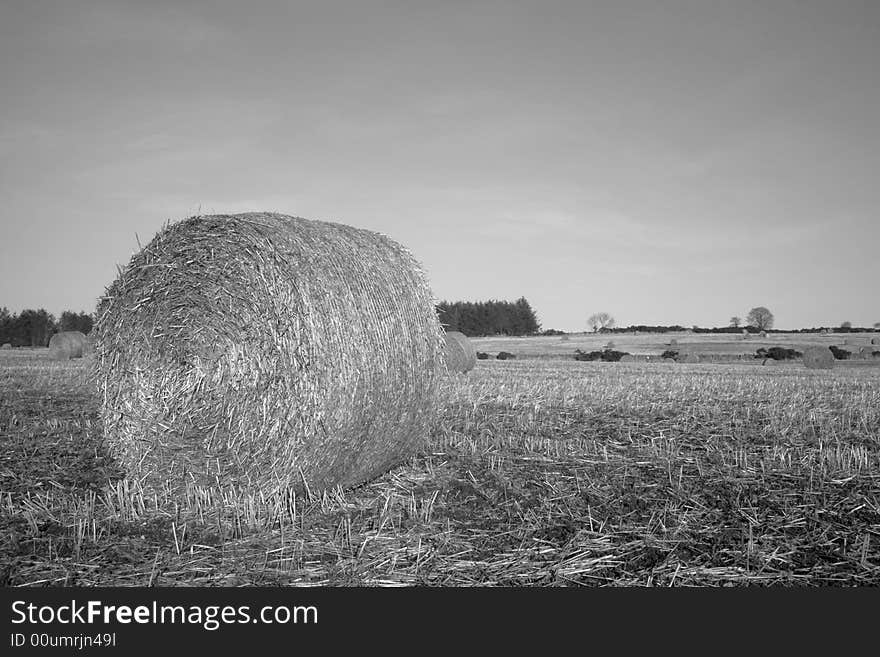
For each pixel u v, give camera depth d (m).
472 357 27.41
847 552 6.12
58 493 8.04
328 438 7.77
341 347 7.86
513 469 9.41
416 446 9.78
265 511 7.30
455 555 6.03
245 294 7.80
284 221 8.45
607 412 15.05
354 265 8.53
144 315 8.26
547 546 6.26
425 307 9.47
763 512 7.27
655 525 6.82
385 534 6.58
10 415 13.69
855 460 9.84
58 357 33.06
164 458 8.05
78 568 5.82
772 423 13.24
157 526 6.92
